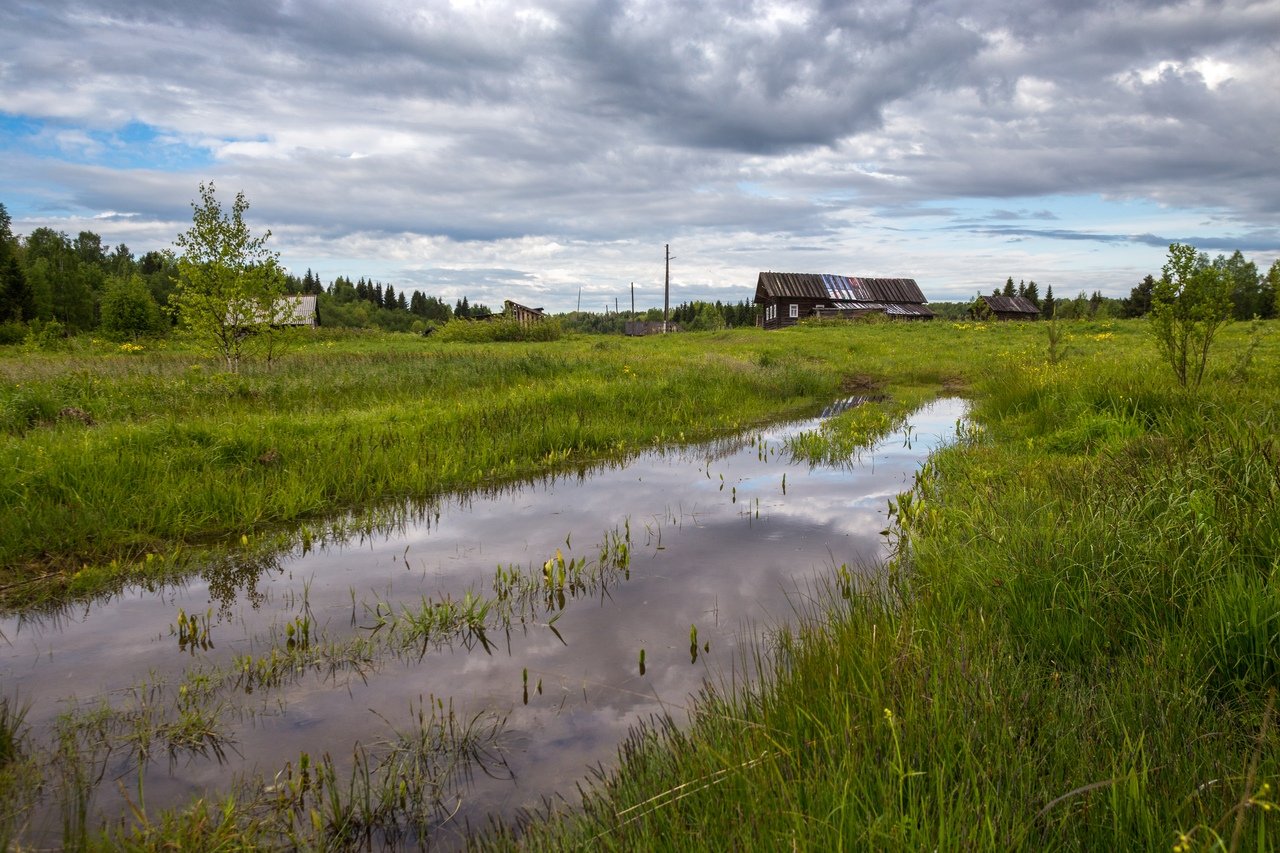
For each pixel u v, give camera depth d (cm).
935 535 498
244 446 757
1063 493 515
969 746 236
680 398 1296
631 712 332
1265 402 693
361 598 472
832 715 264
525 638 411
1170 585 350
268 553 561
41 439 721
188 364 1606
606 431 1027
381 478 745
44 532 552
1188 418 663
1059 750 244
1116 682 290
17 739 310
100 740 310
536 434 953
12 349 2995
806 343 2939
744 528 615
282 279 1533
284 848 249
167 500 617
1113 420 745
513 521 648
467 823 261
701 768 255
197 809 255
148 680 365
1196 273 839
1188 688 274
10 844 244
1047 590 369
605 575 507
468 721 326
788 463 888
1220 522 386
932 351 2442
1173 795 218
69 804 269
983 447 827
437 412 999
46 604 464
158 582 504
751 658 378
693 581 493
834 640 343
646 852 220
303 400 1112
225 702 342
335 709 337
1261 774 219
